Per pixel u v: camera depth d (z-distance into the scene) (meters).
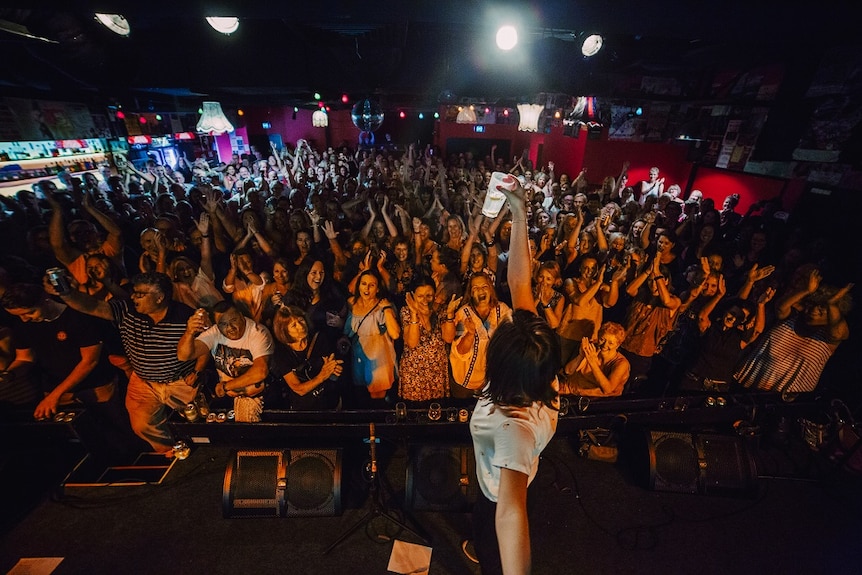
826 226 5.31
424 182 9.64
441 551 2.72
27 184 6.64
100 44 4.09
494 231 5.12
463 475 2.81
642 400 3.10
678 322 3.87
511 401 1.18
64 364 2.98
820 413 3.35
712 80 7.88
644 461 3.07
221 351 2.80
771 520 2.91
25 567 2.61
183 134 11.99
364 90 6.96
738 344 3.27
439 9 2.50
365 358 3.25
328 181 9.43
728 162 7.73
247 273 3.83
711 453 3.01
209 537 2.79
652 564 2.65
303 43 6.53
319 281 3.64
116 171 8.35
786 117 5.93
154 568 2.60
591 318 3.77
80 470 3.22
